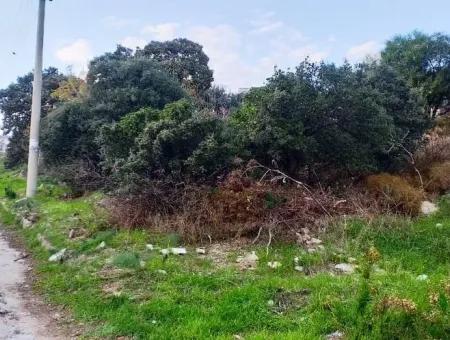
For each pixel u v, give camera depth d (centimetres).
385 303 510
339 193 1094
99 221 1098
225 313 598
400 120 1363
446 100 1995
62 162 1842
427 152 1387
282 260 805
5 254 1094
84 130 1808
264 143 1124
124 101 1758
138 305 650
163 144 1091
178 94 1853
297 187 1062
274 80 1170
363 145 1180
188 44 2748
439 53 1911
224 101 2336
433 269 769
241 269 770
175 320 601
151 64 1906
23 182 2533
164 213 1042
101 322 635
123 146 1212
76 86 2897
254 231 938
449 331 492
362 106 1150
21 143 3319
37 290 812
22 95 3462
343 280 661
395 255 827
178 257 835
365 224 940
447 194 1166
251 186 996
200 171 1065
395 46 2020
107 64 1902
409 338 486
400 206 1053
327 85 1150
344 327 531
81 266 862
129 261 813
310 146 1125
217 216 952
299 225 946
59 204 1498
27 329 639
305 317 570
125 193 1075
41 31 1794
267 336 529
